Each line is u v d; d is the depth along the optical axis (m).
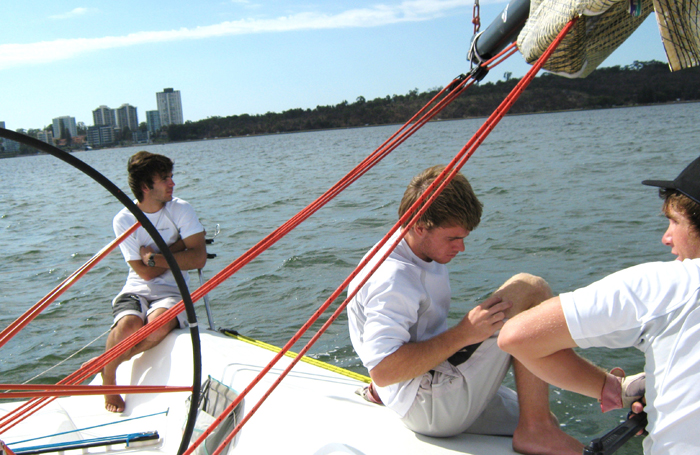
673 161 12.91
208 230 8.63
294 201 11.07
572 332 1.16
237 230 8.38
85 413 2.48
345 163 21.42
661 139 19.56
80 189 20.05
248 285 5.39
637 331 1.11
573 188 9.42
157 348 2.65
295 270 5.79
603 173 11.34
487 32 1.91
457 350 1.50
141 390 1.57
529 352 1.22
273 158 30.67
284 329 4.26
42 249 8.25
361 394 1.97
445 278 1.71
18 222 11.61
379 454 1.57
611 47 1.42
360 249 6.45
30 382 3.67
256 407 1.43
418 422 1.63
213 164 29.81
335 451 1.61
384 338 1.53
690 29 1.09
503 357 1.56
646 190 8.59
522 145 21.47
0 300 5.68
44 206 14.59
